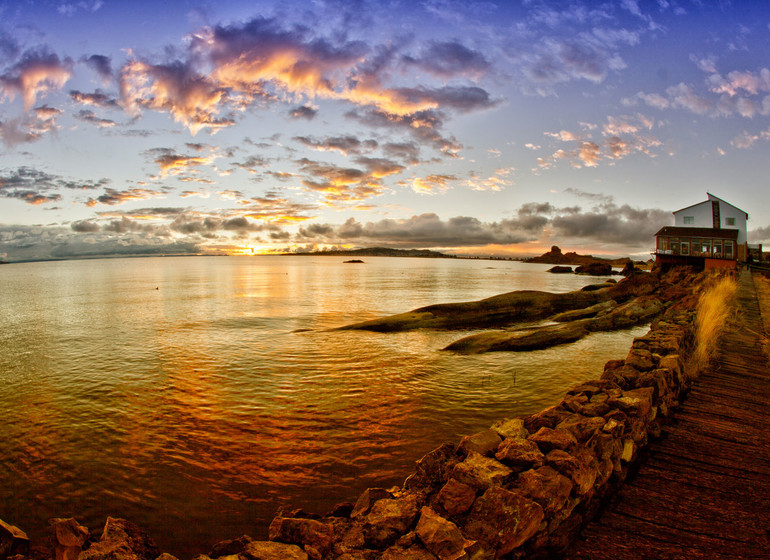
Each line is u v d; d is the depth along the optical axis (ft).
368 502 12.73
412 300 151.02
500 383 43.60
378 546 10.13
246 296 168.76
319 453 29.25
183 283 261.03
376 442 30.73
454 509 10.54
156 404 39.52
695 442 17.39
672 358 23.44
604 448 13.32
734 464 15.58
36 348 70.69
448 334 74.79
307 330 81.30
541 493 10.89
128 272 462.60
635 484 14.42
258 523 22.41
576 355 54.70
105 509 23.88
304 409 37.22
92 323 99.86
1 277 378.32
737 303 56.95
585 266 387.34
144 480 26.43
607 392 18.11
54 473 27.48
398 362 53.21
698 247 188.34
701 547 11.30
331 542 10.52
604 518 12.64
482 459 12.78
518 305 94.43
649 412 17.63
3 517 23.41
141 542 12.75
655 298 83.15
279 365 52.95
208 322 97.76
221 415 36.35
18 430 34.09
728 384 25.02
